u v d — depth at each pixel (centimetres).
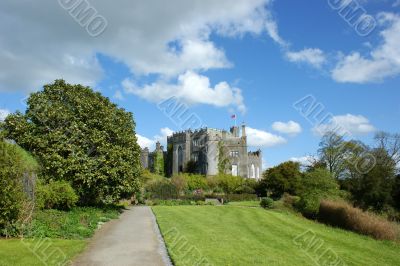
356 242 2298
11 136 2731
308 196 3691
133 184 3256
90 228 2052
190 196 5644
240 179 7006
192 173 7938
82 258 1424
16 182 1709
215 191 6650
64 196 2328
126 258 1450
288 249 1819
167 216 2900
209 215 3064
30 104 2853
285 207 4256
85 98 3031
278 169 6056
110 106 3234
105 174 2944
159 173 9106
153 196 5481
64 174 2717
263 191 6438
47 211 2125
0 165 1659
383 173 4372
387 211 4062
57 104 2886
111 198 3172
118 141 3130
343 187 4922
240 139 8462
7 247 1438
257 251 1684
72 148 2786
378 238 2595
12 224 1661
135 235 1977
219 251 1617
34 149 2711
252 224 2639
